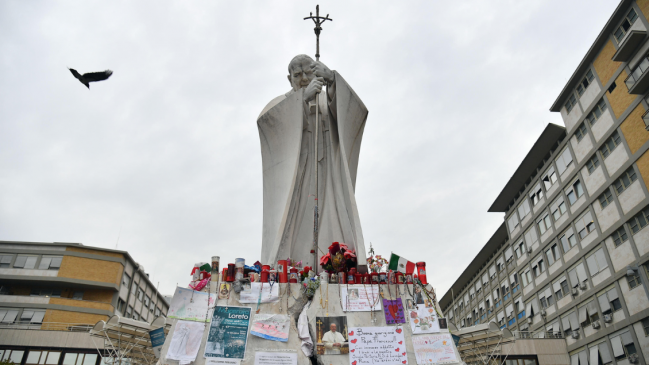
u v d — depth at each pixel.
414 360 12.70
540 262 37.28
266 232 18.56
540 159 37.97
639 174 27.45
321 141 19.31
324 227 18.08
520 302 40.06
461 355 19.02
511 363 32.25
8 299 37.78
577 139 33.41
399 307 13.41
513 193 41.94
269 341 12.61
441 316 13.39
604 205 30.25
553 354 31.84
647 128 26.91
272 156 19.22
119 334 15.00
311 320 12.98
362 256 15.70
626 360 27.16
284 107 18.88
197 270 13.82
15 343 28.55
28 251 39.41
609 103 30.28
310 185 18.69
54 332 29.12
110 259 40.88
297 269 14.38
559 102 35.41
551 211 36.28
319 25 21.59
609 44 30.59
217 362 12.17
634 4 28.31
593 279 30.70
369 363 12.52
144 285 47.12
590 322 30.45
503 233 44.25
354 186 19.33
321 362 12.42
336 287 13.53
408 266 14.28
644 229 26.98
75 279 38.81
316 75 18.86
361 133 19.84
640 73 27.67
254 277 13.67
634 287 27.23
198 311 12.78
